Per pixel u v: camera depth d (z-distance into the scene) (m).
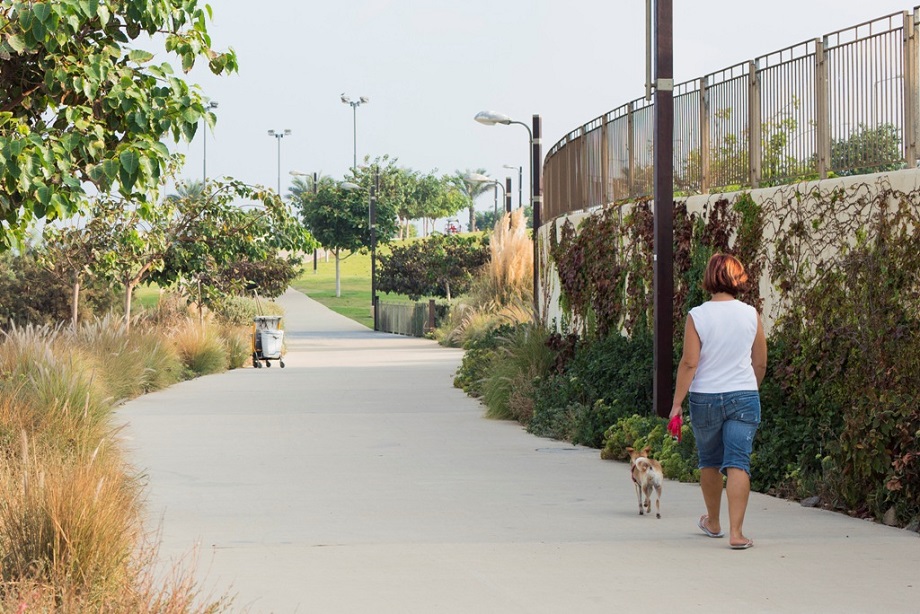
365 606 7.85
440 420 22.53
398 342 64.56
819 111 15.41
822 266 14.01
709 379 9.94
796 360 14.20
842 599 7.99
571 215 27.17
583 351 22.84
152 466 16.06
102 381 22.86
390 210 121.62
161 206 37.56
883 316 12.46
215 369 37.78
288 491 13.79
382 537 10.62
